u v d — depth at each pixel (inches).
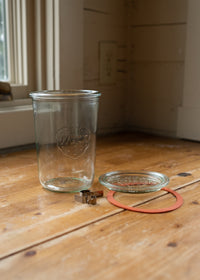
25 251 22.0
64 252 22.0
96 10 54.7
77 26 50.8
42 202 29.7
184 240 23.6
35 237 23.7
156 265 20.7
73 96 30.6
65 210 28.1
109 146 50.3
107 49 57.7
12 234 24.1
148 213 27.7
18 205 29.0
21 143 47.4
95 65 56.3
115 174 35.9
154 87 58.9
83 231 24.6
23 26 49.9
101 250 22.2
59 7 48.0
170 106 57.2
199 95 52.7
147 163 41.6
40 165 32.1
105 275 19.7
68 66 50.9
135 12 59.2
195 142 53.8
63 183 32.1
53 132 31.3
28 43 50.4
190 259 21.4
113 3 57.2
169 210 28.0
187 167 40.1
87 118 31.3
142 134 59.6
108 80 58.8
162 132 59.0
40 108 30.8
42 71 51.3
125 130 62.9
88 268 20.4
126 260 21.2
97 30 55.6
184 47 54.1
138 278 19.5
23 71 51.6
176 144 52.1
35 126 31.9
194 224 25.9
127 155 45.2
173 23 54.7
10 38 51.1
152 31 57.6
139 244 23.0
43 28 50.1
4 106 47.5
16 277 19.5
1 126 44.8
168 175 37.1
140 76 60.5
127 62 61.6
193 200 30.5
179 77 55.4
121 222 26.1
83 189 31.6
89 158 31.8
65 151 31.8
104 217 26.9
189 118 54.3
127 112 62.7
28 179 35.6
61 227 25.2
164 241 23.4
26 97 51.8
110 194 31.2
